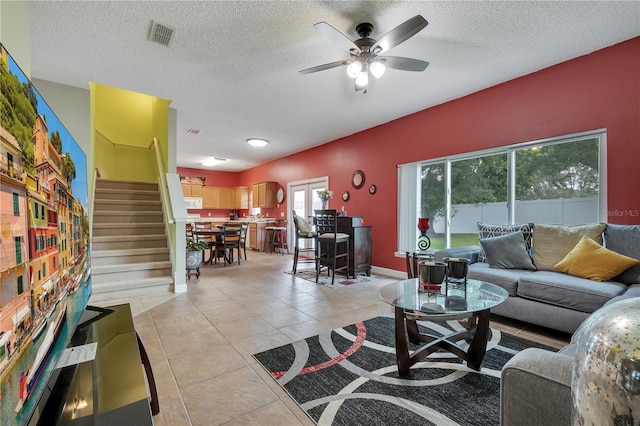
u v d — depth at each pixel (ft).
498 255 9.80
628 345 1.79
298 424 4.85
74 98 11.71
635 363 1.71
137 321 9.35
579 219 9.87
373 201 17.26
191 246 15.52
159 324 9.11
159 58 9.66
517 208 11.32
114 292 11.66
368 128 17.56
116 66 10.15
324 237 14.71
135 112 19.49
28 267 2.54
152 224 14.96
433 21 7.88
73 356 3.93
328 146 20.79
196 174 32.24
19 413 2.30
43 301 2.88
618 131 8.97
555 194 10.40
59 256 3.43
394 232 16.05
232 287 13.67
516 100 11.20
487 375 6.25
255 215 30.66
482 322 6.39
